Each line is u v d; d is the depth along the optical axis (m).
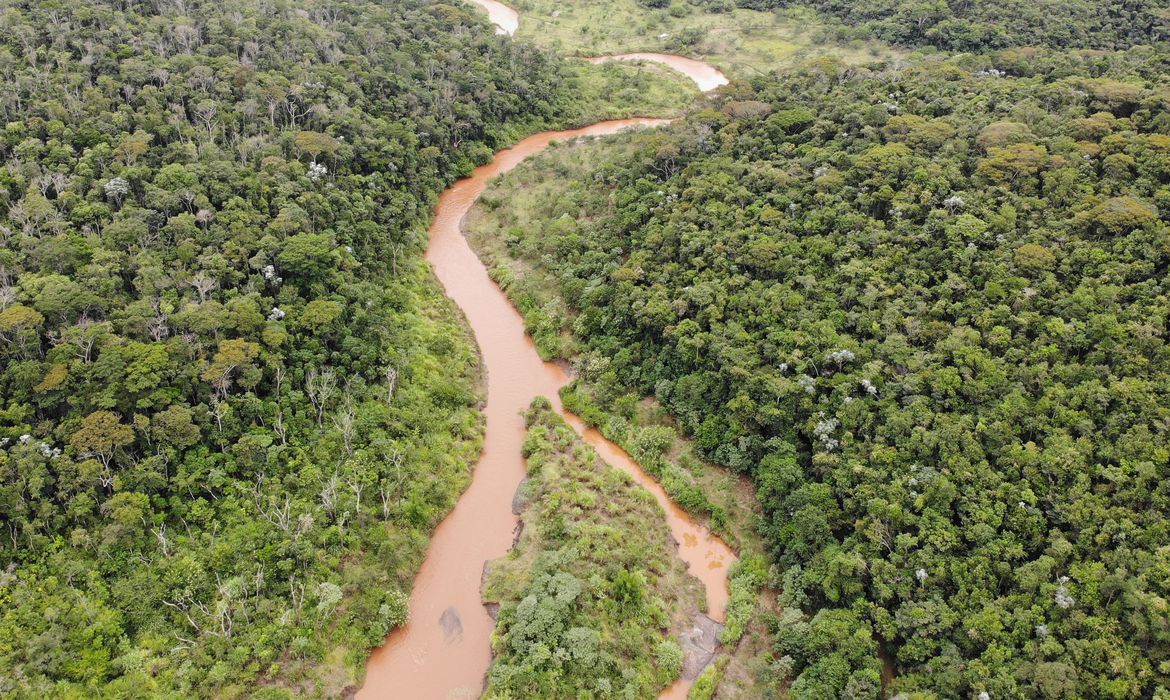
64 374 62.50
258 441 65.88
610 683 56.81
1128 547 52.78
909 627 54.94
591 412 80.88
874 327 71.50
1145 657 48.59
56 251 70.75
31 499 57.94
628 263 89.12
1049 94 91.69
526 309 94.88
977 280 71.56
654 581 65.50
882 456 62.94
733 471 73.25
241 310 72.25
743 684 58.78
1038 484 57.47
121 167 83.31
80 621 54.28
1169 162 74.75
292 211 85.56
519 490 73.69
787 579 62.94
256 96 100.44
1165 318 63.19
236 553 60.41
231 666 55.25
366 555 64.44
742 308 78.81
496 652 59.56
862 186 84.06
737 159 98.62
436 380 81.25
